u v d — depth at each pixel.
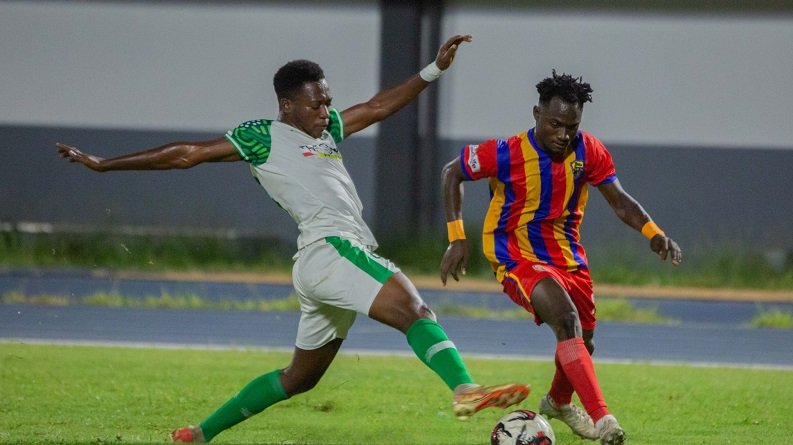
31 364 33.16
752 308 61.69
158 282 67.44
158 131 98.62
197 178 95.12
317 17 96.62
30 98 98.19
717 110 96.44
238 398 20.41
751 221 95.56
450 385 17.34
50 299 54.28
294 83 19.31
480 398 16.38
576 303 21.27
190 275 71.69
